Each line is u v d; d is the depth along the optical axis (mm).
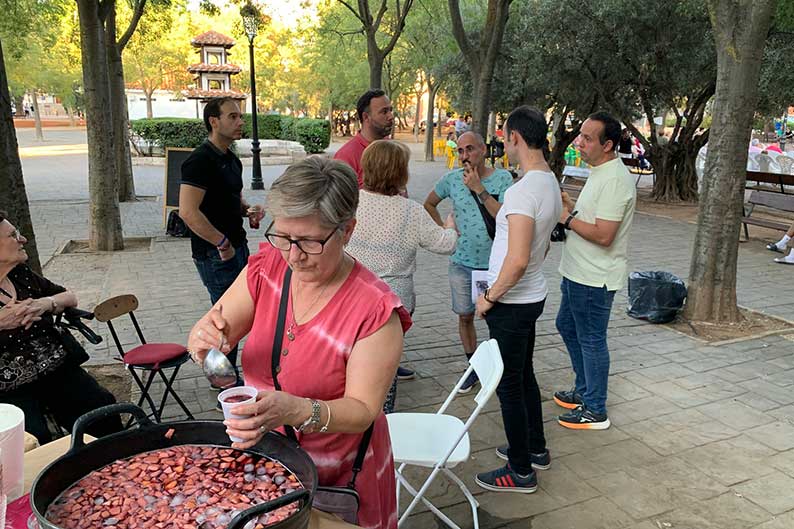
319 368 1647
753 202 9984
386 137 4152
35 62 29984
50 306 2867
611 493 3223
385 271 3199
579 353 4117
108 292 6703
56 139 37250
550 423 3990
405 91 35156
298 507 1347
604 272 3615
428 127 25953
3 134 3355
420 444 2744
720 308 5984
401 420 2965
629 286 6207
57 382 2953
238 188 3988
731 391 4496
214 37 27188
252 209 4234
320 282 1638
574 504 3125
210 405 4082
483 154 4152
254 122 15859
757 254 9305
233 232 3994
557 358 5062
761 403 4305
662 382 4637
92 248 8727
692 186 14688
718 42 5617
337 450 1702
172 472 1517
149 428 1626
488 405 4203
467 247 4191
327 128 27000
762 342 5520
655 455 3607
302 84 41719
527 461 3186
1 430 1546
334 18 19922
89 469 1520
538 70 13906
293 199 1478
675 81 12719
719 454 3627
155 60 35438
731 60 5512
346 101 36219
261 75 42031
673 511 3080
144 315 5934
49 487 1400
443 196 4395
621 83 13727
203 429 1651
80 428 1509
